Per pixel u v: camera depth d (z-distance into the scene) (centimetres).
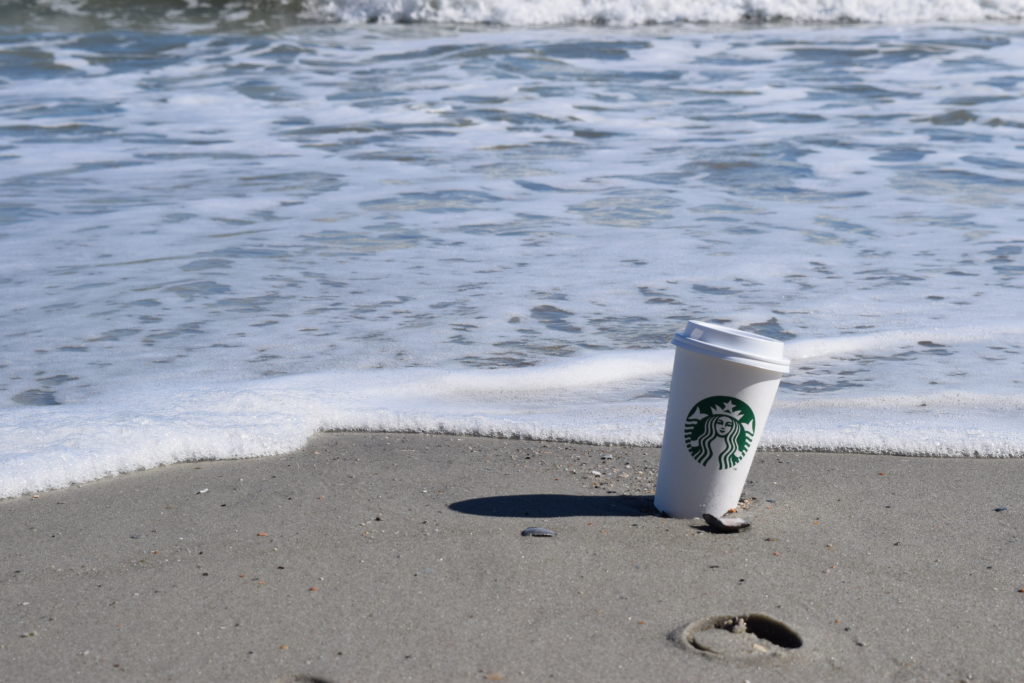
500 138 936
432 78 1191
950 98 1075
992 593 250
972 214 692
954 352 456
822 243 628
